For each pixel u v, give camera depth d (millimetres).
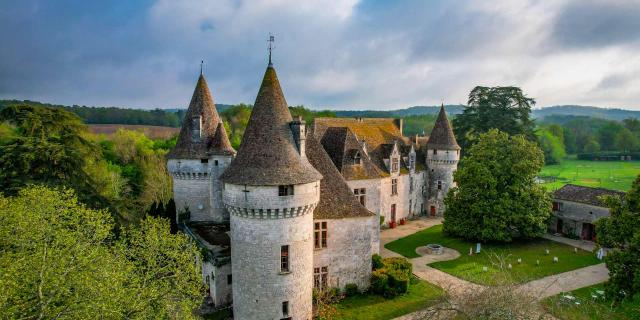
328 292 34656
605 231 32500
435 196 69125
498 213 49938
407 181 64688
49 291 21953
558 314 30594
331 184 36625
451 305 25016
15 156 38000
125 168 83125
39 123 43812
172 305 25656
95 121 148125
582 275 41781
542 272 42562
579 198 56125
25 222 23484
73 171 40688
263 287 28141
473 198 52219
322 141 49969
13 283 20250
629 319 32312
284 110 29203
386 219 60438
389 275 37062
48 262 22234
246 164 27734
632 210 31484
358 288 36875
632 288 29594
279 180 26938
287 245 28203
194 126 44281
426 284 39188
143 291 24516
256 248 27859
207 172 44562
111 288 22312
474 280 39594
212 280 34812
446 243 53000
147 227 30812
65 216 26594
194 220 45281
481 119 82312
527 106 81625
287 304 28703
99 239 27172
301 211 28156
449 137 68000
